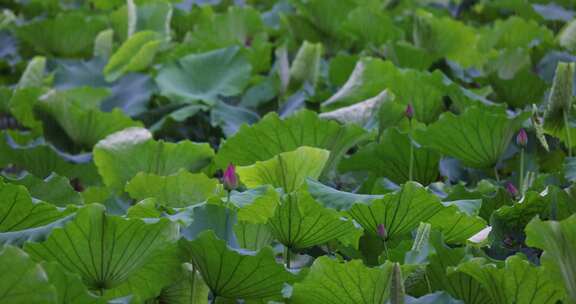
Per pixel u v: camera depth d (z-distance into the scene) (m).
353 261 5.20
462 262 5.42
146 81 8.51
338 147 6.84
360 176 6.93
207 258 5.39
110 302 5.13
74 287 5.07
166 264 5.48
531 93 8.12
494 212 5.97
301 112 6.74
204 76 8.35
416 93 7.72
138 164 6.98
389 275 5.22
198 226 5.68
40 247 5.35
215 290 5.48
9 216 5.68
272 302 5.32
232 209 5.76
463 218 5.91
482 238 5.76
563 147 7.35
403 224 5.95
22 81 8.52
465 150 6.95
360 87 7.75
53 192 6.36
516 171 7.14
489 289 5.38
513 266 5.29
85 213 5.32
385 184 6.44
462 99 7.59
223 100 8.44
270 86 8.41
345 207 5.89
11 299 4.90
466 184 7.16
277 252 6.11
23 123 8.08
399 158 6.87
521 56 8.63
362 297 5.29
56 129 7.82
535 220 5.30
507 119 6.85
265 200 5.80
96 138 7.71
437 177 6.90
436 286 5.56
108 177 6.99
